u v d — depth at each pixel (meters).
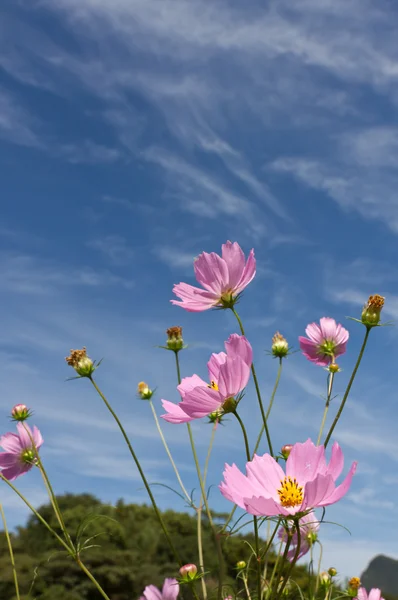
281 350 0.68
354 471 0.41
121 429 0.63
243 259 0.55
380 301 0.57
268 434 0.52
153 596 0.71
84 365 0.65
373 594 0.72
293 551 0.65
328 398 0.64
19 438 0.72
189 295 0.56
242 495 0.45
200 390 0.48
